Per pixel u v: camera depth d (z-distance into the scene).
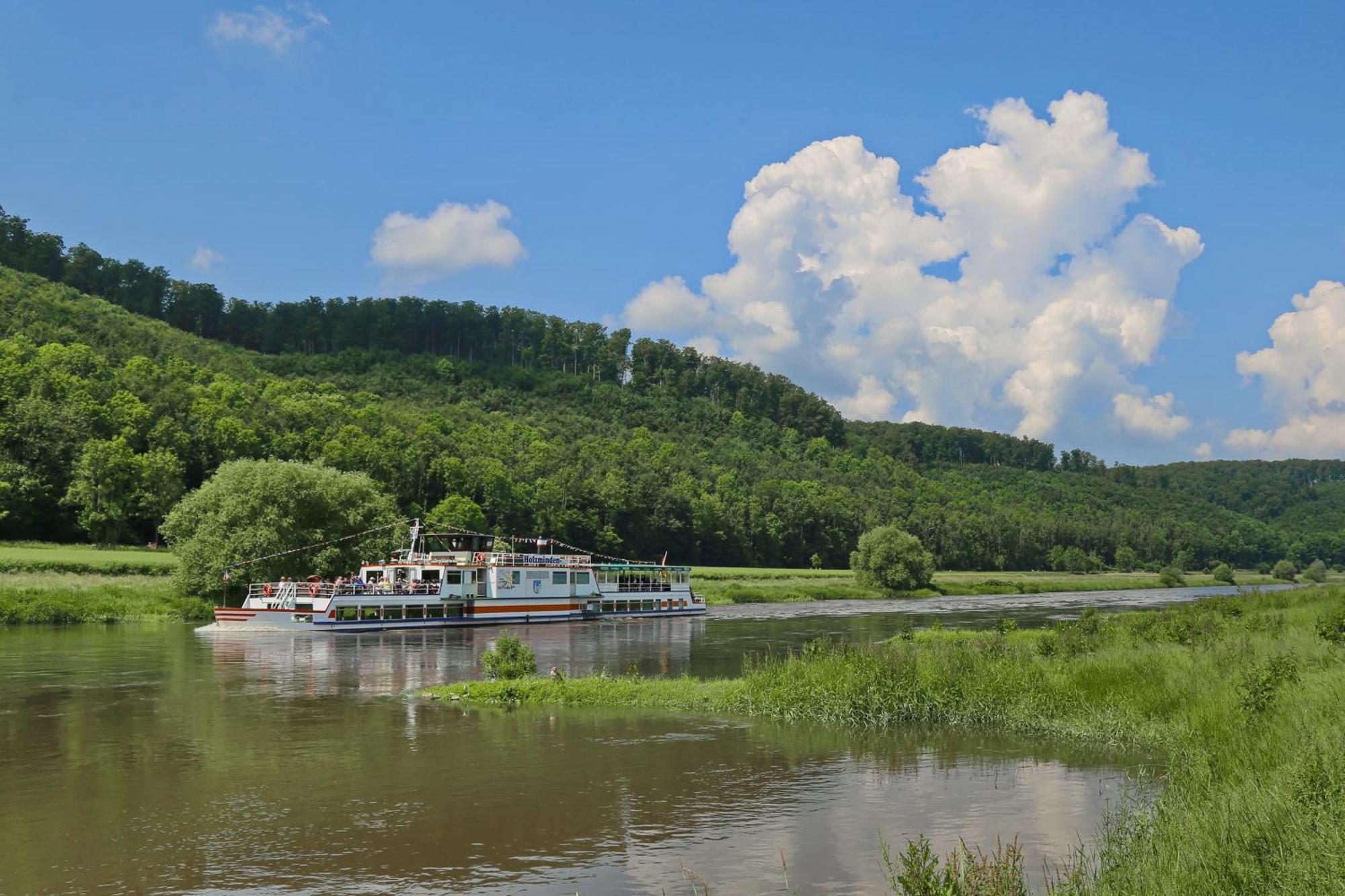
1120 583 178.62
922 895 13.22
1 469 117.94
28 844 19.67
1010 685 32.16
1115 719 29.28
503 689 37.22
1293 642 37.56
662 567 100.62
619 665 51.00
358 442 163.25
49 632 67.12
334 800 22.64
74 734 30.58
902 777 24.47
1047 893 14.39
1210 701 26.86
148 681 43.25
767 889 16.92
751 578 153.75
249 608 73.00
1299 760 16.30
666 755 27.02
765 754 27.09
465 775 24.88
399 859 18.66
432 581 82.00
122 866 18.41
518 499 170.88
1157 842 15.36
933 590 139.00
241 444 149.75
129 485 124.25
